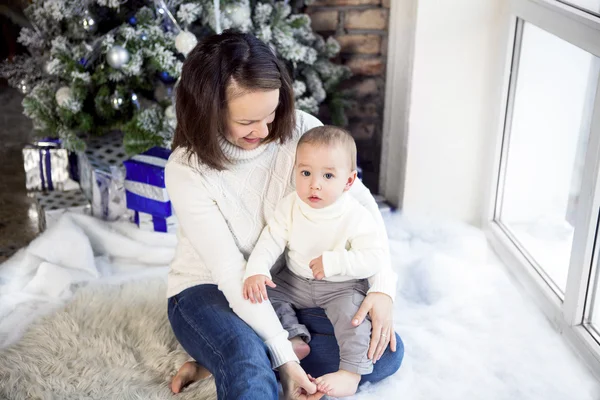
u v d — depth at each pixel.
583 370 1.81
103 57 2.50
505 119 2.34
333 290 1.65
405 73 2.55
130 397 1.67
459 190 2.55
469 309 2.05
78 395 1.68
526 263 2.20
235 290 1.56
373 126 2.91
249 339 1.49
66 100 2.42
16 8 3.68
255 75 1.41
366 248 1.61
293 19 2.58
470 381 1.75
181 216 1.60
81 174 2.70
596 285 1.83
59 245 2.26
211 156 1.49
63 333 1.91
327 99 2.78
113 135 2.82
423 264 2.24
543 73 2.09
